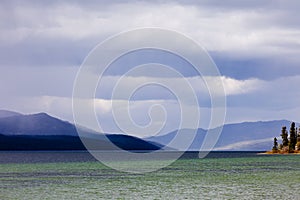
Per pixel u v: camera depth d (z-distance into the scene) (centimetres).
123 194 6097
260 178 8631
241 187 6906
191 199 5591
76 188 6812
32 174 9862
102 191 6431
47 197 5859
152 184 7406
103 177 8912
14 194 6159
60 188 6806
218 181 7969
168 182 7762
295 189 6594
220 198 5672
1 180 8275
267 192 6222
